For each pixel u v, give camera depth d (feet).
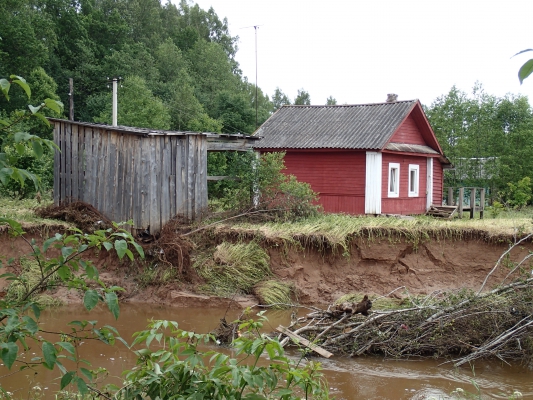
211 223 50.49
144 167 47.14
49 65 145.18
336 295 45.50
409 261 47.78
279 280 45.93
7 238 44.16
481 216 71.87
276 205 54.08
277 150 70.59
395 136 72.95
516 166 101.65
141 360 15.26
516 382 27.58
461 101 111.65
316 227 49.49
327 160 69.26
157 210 47.96
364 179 66.95
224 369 12.99
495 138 106.22
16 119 12.10
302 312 42.39
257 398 13.47
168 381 13.94
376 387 26.58
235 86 214.48
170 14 248.52
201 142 52.06
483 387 26.84
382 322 32.07
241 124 135.03
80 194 51.06
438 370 29.22
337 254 47.42
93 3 202.49
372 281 46.88
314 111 80.84
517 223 51.75
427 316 32.04
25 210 53.11
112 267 46.73
